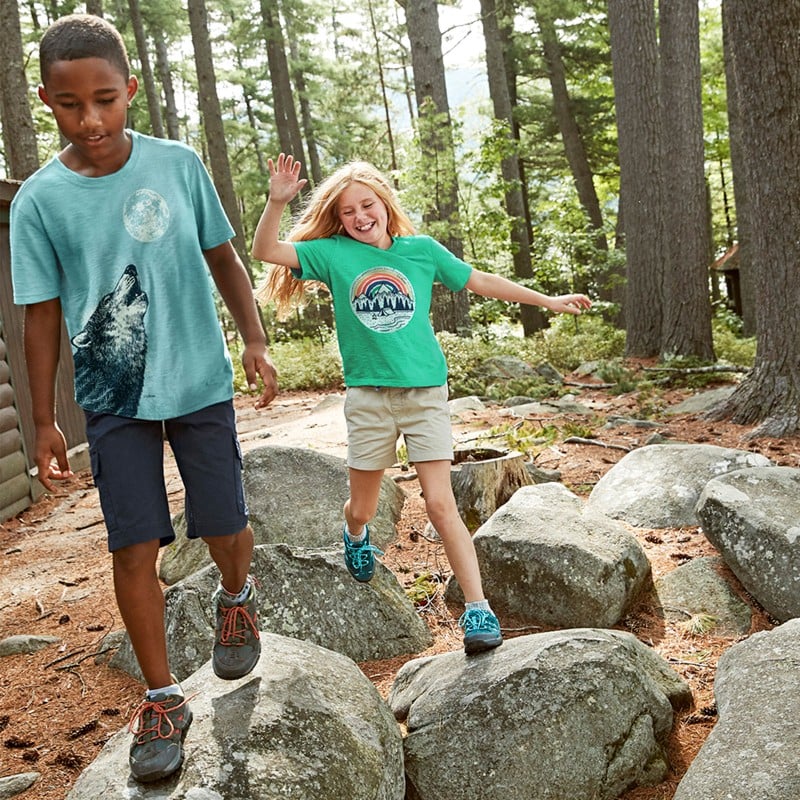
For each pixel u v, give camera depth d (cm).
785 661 288
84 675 374
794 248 689
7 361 721
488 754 274
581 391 1077
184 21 2903
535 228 2209
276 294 342
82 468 859
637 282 1385
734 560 402
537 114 2725
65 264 235
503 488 512
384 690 345
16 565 540
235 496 248
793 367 698
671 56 1227
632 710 286
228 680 276
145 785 237
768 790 235
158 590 246
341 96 3259
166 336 238
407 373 304
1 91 1262
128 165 234
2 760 312
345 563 384
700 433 707
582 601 380
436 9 1534
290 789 237
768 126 675
